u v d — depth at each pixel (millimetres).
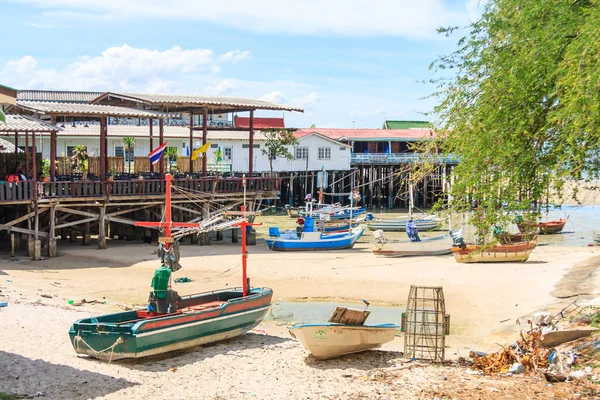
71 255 31453
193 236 37031
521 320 19688
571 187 14828
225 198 37500
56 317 18531
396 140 68188
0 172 32062
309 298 24094
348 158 64688
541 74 11977
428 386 12969
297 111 40719
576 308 19531
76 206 32750
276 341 17656
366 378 13781
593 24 10500
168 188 17641
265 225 50156
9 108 31531
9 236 33969
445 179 13898
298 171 62344
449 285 25719
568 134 11266
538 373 13602
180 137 54625
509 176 12508
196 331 16109
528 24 12008
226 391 13039
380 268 29672
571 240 42438
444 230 47406
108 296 23188
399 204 70062
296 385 13414
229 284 26062
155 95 38125
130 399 12383
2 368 13625
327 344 15086
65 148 51812
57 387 12766
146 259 30703
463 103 13203
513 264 30641
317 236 36219
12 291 22297
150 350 14992
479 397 12031
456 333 18859
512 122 12281
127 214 38281
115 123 56625
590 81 10156
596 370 13398
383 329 15789
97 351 14734
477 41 13141
